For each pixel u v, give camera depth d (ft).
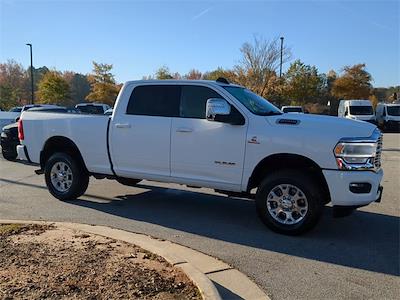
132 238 18.45
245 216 23.77
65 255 15.97
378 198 19.98
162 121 23.24
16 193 29.30
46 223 20.74
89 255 15.99
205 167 22.12
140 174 24.22
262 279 15.25
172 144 22.90
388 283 15.05
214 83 22.40
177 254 17.51
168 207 25.61
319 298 13.80
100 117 25.31
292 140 19.85
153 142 23.45
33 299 12.35
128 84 24.62
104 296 12.66
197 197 28.37
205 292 12.93
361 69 220.43
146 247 17.04
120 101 24.71
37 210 24.53
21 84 247.70
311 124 20.03
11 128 46.93
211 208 25.52
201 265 16.46
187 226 21.72
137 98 24.27
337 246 18.85
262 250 18.26
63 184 26.96
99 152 25.34
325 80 230.07
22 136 28.48
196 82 22.80
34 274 14.10
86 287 13.20
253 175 21.04
